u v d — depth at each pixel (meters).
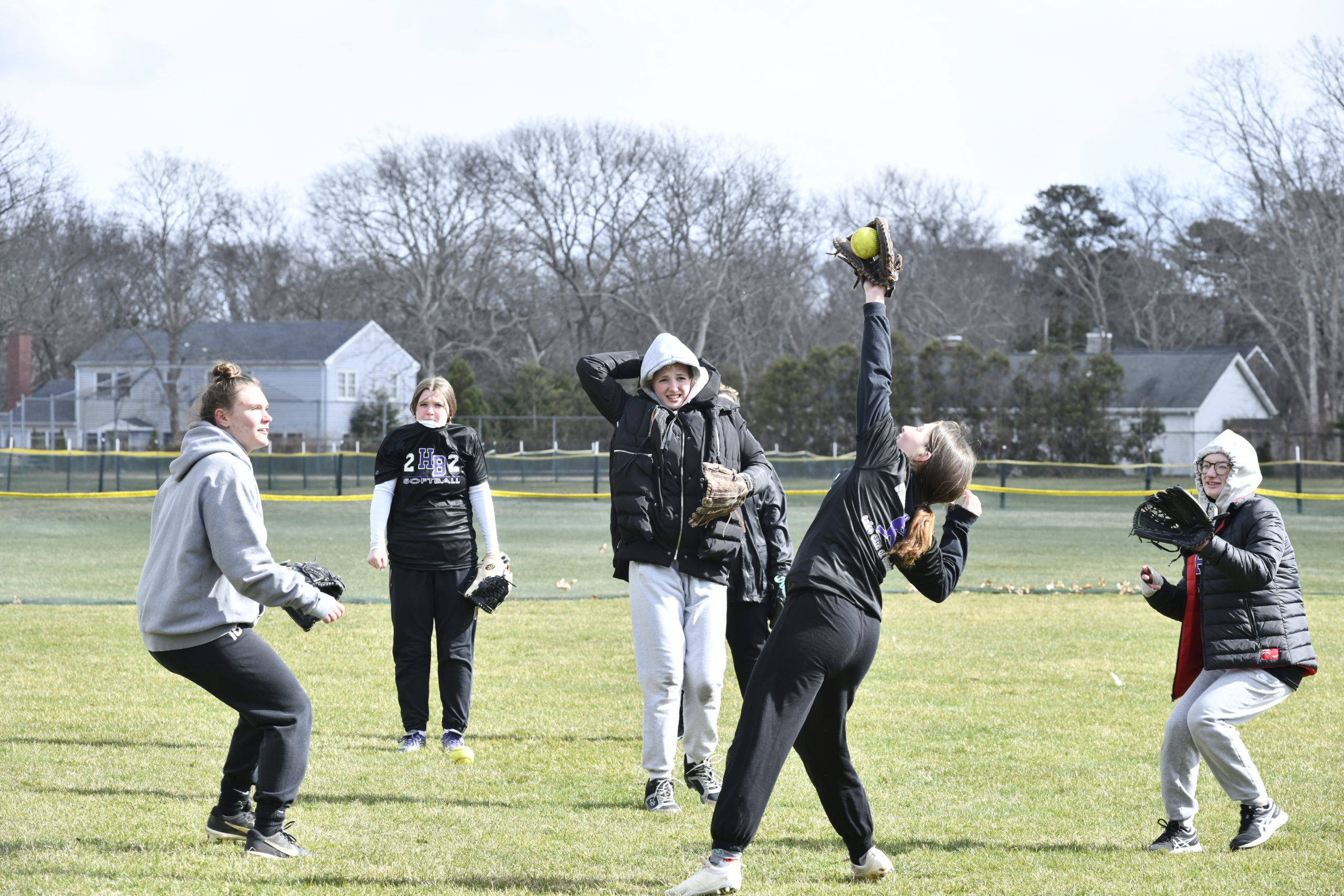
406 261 141.50
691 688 12.09
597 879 9.62
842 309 144.62
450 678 14.35
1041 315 152.38
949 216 149.75
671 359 11.76
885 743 14.62
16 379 131.38
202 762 13.23
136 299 135.00
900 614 26.28
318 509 60.66
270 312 154.00
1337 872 9.99
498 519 55.62
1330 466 92.88
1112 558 39.06
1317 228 106.00
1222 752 10.50
